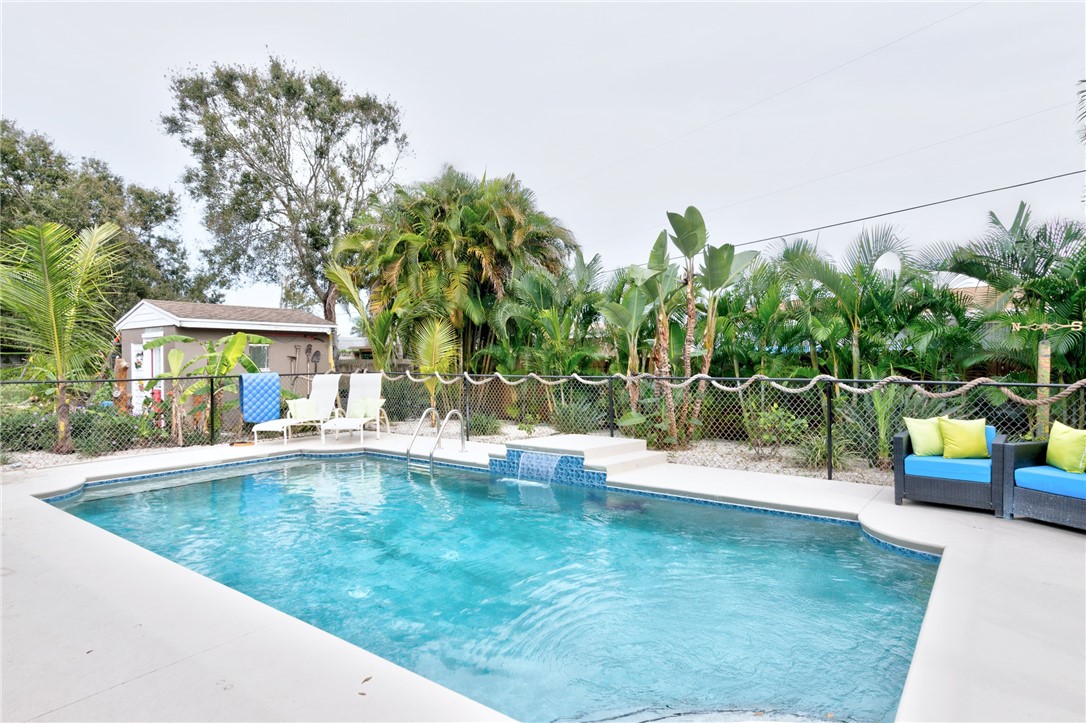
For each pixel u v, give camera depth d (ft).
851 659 10.84
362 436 34.83
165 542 18.65
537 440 28.96
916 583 14.12
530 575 15.64
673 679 10.33
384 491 25.31
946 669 8.80
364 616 13.25
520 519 20.86
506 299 45.01
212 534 19.45
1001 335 24.40
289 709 7.84
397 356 54.49
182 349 43.29
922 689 8.25
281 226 79.10
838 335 29.17
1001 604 11.12
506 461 28.04
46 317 29.94
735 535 18.20
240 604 11.69
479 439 36.78
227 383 36.88
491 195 48.39
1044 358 22.02
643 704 9.56
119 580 13.02
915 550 15.34
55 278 29.53
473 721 7.54
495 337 49.85
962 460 17.97
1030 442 17.40
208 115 71.61
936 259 28.02
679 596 13.97
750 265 36.27
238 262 80.79
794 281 32.19
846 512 18.48
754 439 29.86
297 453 32.68
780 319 33.45
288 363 49.85
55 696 8.18
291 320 51.08
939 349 27.04
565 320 40.88
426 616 13.21
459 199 48.52
